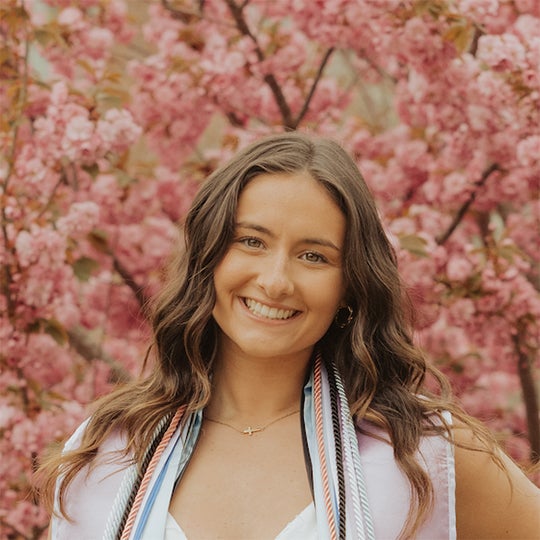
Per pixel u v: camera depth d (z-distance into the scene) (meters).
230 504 2.36
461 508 2.45
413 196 4.98
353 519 2.29
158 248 4.93
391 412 2.43
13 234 4.56
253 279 2.33
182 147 5.03
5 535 4.48
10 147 4.65
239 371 2.53
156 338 2.56
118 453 2.49
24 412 4.54
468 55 4.55
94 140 4.55
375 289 2.43
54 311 4.63
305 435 2.45
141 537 2.32
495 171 4.76
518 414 5.09
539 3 4.63
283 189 2.31
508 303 4.68
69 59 4.96
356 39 4.77
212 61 4.94
